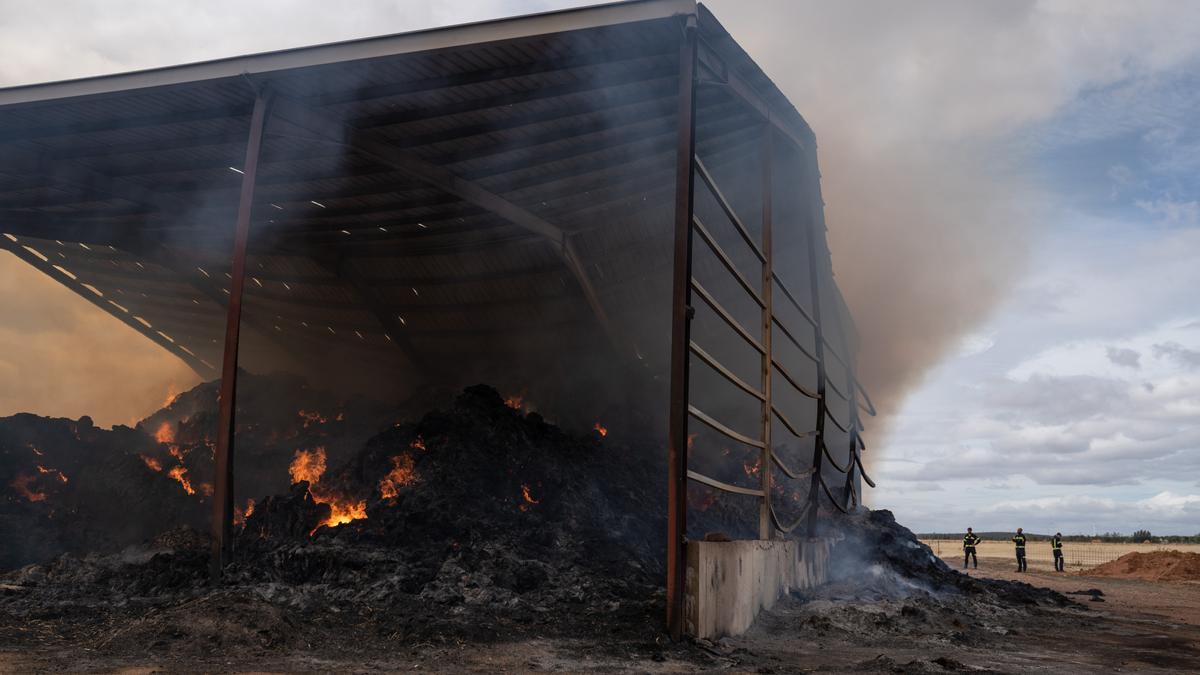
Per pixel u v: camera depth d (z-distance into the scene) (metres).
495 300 34.03
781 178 25.44
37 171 22.98
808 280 30.41
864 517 28.61
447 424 23.33
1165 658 13.49
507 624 13.66
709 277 30.58
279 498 21.03
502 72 17.23
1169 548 76.88
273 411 34.75
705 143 22.84
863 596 19.75
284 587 15.28
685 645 12.58
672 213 28.56
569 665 11.13
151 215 28.20
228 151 21.89
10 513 23.31
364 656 11.30
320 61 16.97
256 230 29.69
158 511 24.70
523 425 25.12
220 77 17.62
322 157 22.12
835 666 12.02
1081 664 12.74
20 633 12.34
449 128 20.39
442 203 25.91
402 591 15.65
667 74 17.16
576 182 24.89
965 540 40.66
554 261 31.08
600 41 15.76
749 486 28.58
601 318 32.62
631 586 16.80
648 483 26.17
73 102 18.70
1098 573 37.66
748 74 18.38
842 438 35.06
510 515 20.53
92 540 23.16
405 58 16.64
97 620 13.48
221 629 11.70
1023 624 17.81
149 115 19.61
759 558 16.59
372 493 21.73
